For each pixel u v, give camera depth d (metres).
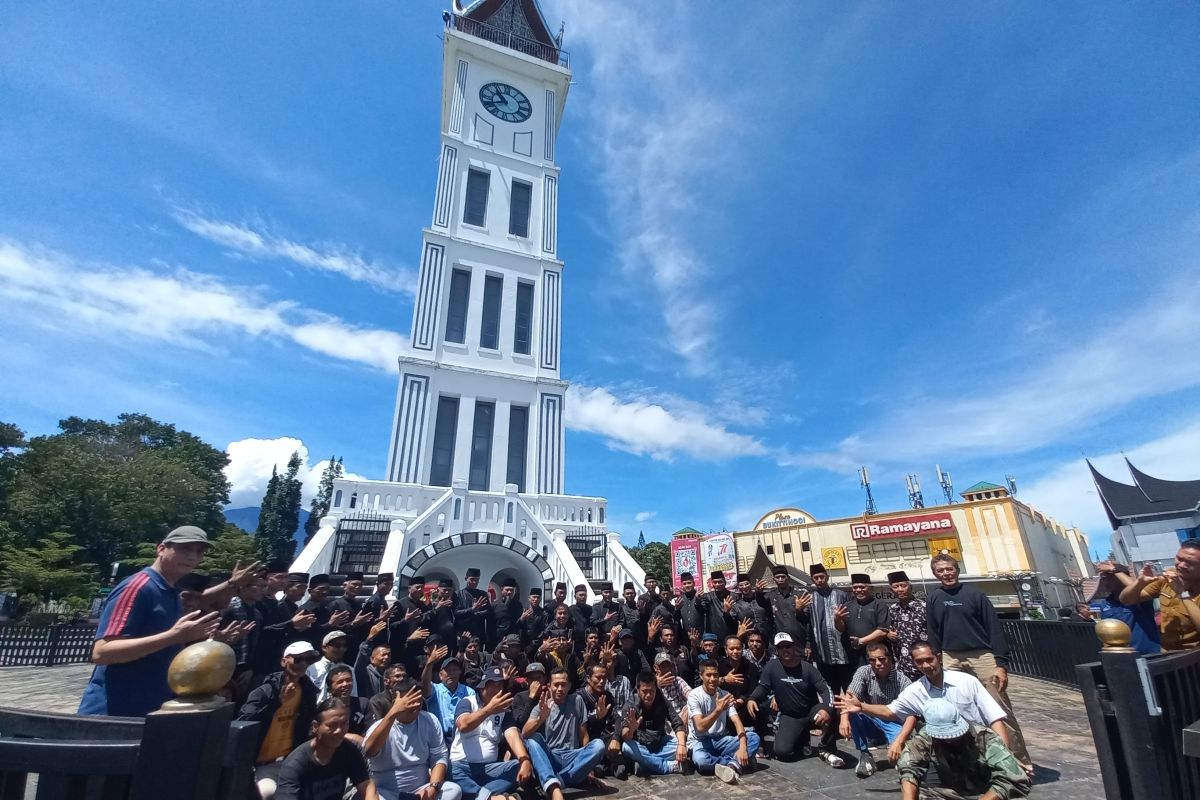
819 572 7.23
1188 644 4.30
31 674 12.10
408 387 19.00
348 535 14.16
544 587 14.61
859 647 6.64
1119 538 33.88
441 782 4.62
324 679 5.67
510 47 26.75
